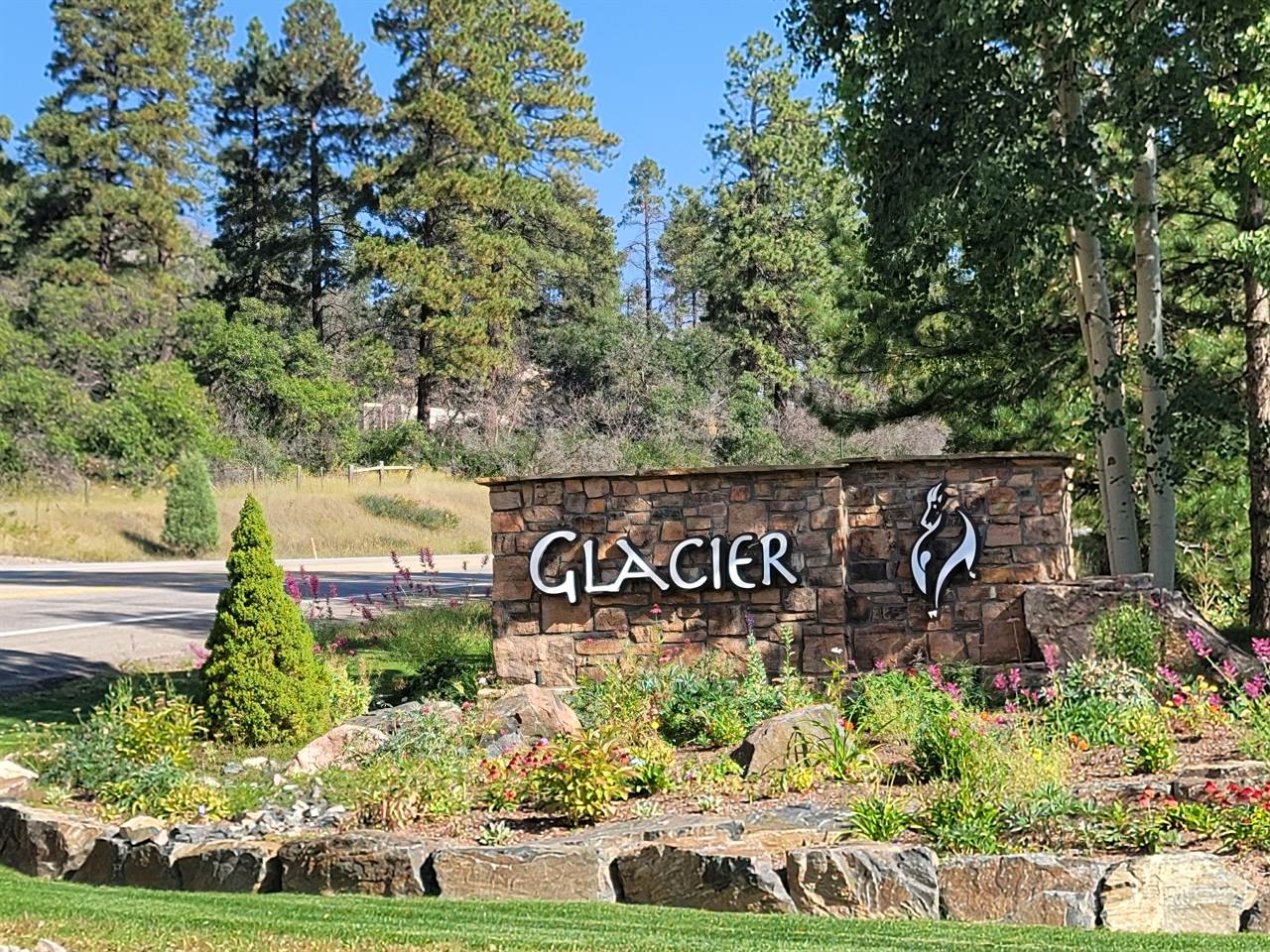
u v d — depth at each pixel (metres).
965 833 6.99
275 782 9.30
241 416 54.97
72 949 5.92
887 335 18.91
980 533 13.03
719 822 7.48
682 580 13.10
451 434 59.78
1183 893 6.22
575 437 58.47
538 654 13.30
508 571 13.41
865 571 13.16
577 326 63.78
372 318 63.88
